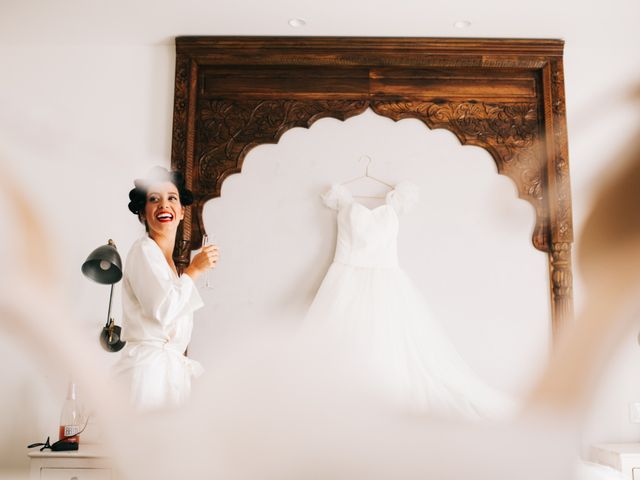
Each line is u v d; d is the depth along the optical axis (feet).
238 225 11.19
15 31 11.21
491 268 11.06
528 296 10.98
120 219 10.77
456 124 11.50
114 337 9.82
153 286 6.84
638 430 9.83
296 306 10.91
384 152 11.46
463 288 11.00
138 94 11.49
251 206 11.26
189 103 11.29
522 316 10.93
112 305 10.48
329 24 11.05
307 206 11.26
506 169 11.32
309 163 11.42
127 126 11.37
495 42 11.43
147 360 6.79
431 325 10.36
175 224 7.50
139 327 7.05
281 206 11.26
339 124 11.56
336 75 11.64
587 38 11.44
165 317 6.82
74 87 11.50
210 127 11.45
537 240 11.05
